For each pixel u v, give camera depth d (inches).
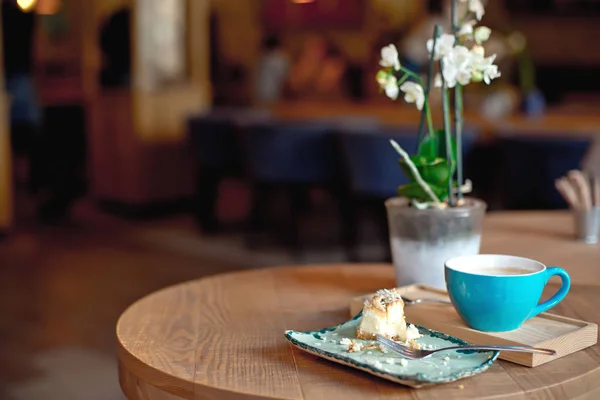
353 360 40.0
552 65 358.3
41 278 180.4
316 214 256.7
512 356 41.4
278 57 289.1
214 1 395.2
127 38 257.1
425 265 54.0
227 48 405.1
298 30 392.5
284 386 38.7
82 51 346.9
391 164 172.1
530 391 37.6
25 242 220.2
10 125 264.7
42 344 134.9
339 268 65.8
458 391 37.6
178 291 58.6
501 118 200.5
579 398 39.1
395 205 54.9
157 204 261.9
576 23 354.0
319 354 42.0
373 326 43.6
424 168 52.7
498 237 72.2
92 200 275.3
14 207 269.9
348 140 176.2
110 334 140.3
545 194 141.1
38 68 350.3
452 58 50.8
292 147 197.5
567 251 66.6
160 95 259.4
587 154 139.5
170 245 215.2
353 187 179.3
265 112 244.4
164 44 264.8
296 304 54.7
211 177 229.6
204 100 275.0
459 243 53.5
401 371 38.8
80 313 152.9
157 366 41.8
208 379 39.8
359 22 380.8
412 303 49.8
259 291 58.4
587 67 355.9
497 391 37.5
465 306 44.1
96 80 271.1
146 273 184.2
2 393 113.3
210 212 230.4
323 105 245.8
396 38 305.1
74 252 207.2
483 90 214.2
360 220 224.8
